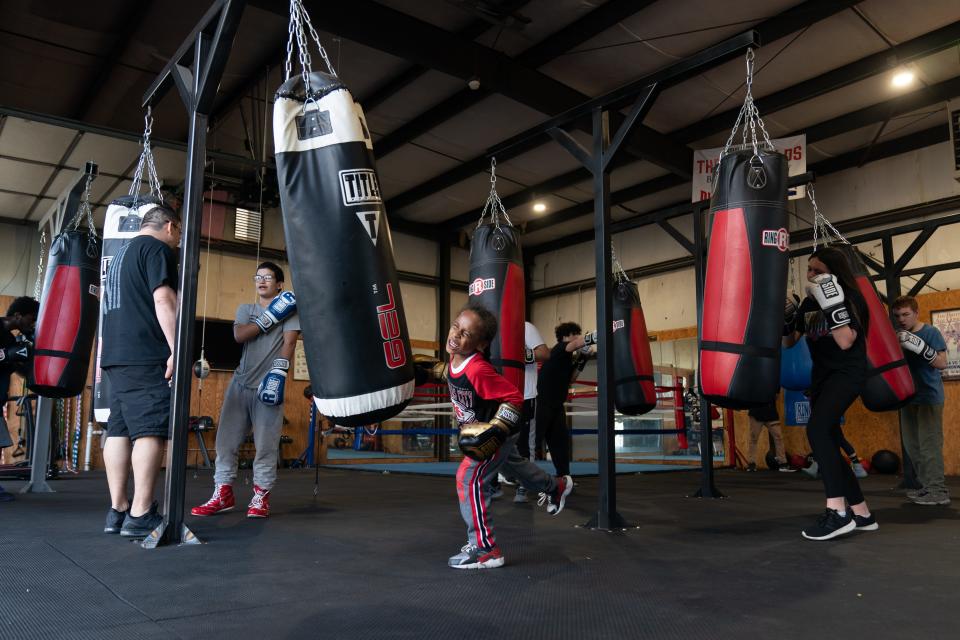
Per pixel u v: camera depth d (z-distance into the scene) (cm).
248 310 365
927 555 252
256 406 355
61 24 589
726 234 298
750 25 633
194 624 158
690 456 1020
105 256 330
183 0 566
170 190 855
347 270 221
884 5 606
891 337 379
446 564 231
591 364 1202
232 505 368
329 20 550
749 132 823
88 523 321
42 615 165
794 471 793
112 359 279
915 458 472
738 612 172
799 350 582
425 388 825
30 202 866
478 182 978
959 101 725
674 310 1045
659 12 617
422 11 623
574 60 696
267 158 845
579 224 1130
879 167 862
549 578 211
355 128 234
